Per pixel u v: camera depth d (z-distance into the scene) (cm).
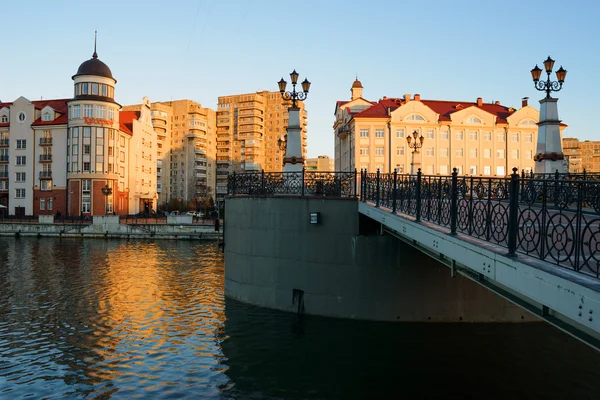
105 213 5600
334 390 967
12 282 2130
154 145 7588
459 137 5909
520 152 5994
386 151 5775
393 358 1117
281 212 1491
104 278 2245
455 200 771
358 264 1376
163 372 1065
